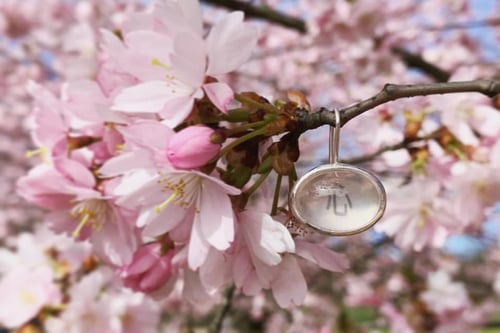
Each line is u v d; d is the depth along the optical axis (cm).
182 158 17
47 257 34
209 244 18
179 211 19
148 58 19
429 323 50
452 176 29
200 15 18
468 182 29
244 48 18
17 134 96
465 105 28
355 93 57
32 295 32
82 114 20
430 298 49
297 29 58
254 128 18
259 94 20
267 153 19
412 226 31
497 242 58
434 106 29
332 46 60
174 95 18
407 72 62
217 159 18
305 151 71
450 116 28
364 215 18
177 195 18
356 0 54
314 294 71
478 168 28
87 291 32
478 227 31
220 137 17
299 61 72
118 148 20
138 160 18
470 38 76
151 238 21
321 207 18
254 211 19
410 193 30
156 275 20
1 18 84
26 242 34
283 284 19
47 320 31
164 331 71
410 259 67
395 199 30
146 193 18
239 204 19
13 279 32
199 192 19
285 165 18
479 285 84
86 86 20
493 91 19
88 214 21
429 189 29
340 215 18
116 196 19
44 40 82
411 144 29
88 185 20
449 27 63
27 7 84
